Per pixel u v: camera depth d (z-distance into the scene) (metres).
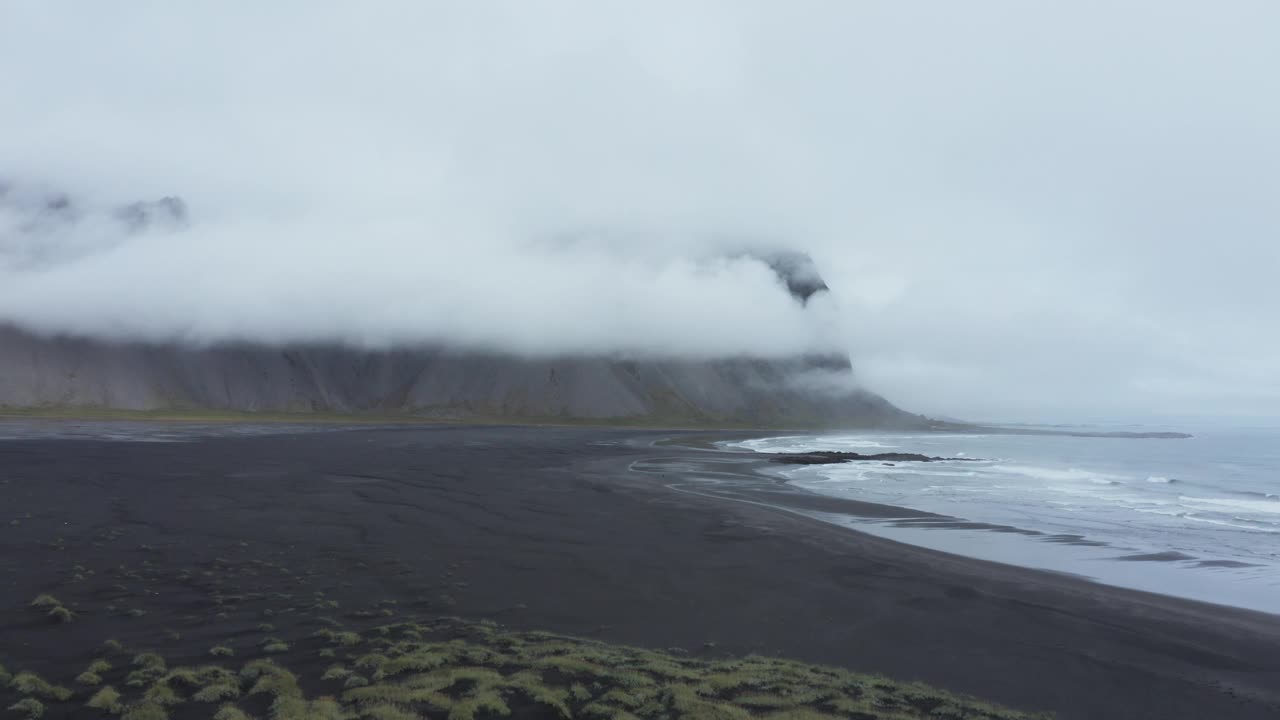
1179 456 109.94
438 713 10.23
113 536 23.47
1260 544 30.61
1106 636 16.67
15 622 14.37
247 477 42.75
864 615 17.72
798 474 60.62
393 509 31.38
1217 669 14.78
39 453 55.38
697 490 44.03
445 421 186.75
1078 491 52.34
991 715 11.41
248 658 12.73
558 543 25.00
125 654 12.73
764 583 20.44
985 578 21.84
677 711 10.58
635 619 16.77
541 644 14.09
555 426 178.62
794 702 11.20
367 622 15.25
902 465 76.38
